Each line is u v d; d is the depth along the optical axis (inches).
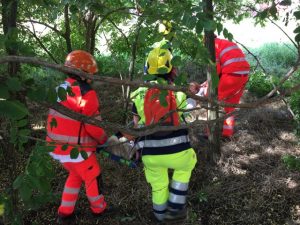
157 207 125.3
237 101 171.2
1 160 156.2
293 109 204.4
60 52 179.0
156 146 114.4
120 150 114.7
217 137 166.7
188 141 118.6
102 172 165.9
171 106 103.0
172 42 60.0
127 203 147.9
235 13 115.4
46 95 51.1
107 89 245.3
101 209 132.4
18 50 55.2
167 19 60.6
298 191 153.3
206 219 142.6
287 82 234.1
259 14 74.7
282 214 144.6
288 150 180.4
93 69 105.4
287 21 77.4
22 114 40.9
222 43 166.2
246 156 176.2
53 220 137.8
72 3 85.4
